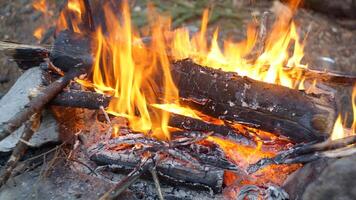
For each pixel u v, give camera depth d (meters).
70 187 1.74
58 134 1.82
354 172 1.61
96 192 1.73
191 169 1.73
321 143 1.71
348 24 2.79
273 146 1.79
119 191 1.67
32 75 1.96
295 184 1.69
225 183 1.77
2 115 1.87
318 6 2.85
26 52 1.92
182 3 2.88
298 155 1.72
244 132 1.78
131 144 1.78
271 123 1.74
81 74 1.79
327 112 1.71
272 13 2.82
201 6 2.87
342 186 1.60
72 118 1.84
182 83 1.75
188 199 1.74
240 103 1.74
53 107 1.80
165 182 1.76
